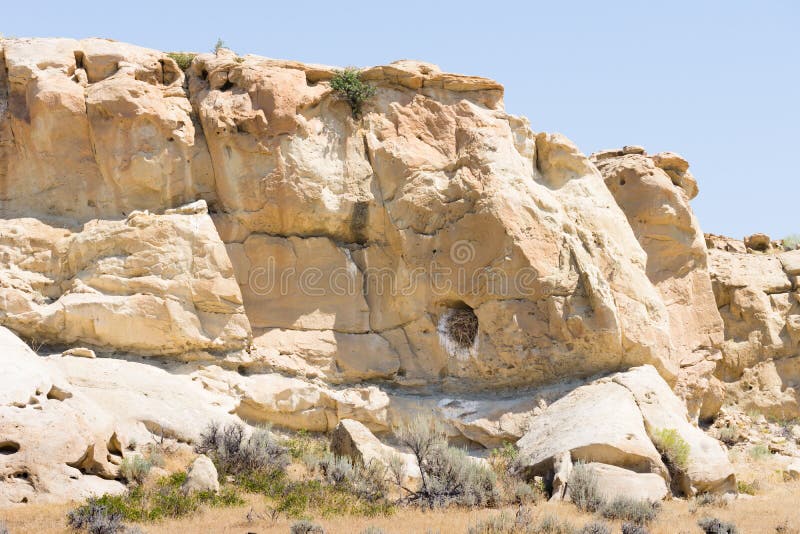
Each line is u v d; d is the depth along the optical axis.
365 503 17.36
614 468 19.06
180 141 23.33
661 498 18.61
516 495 18.39
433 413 22.42
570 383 22.73
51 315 21.56
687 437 20.66
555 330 22.59
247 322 22.45
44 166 23.38
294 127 23.39
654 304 23.77
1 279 21.89
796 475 22.06
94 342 21.80
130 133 23.20
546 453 19.75
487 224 22.84
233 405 21.47
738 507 18.22
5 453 16.84
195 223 22.53
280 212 23.22
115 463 18.17
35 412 17.42
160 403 20.41
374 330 23.55
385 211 23.70
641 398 21.28
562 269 22.92
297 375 22.70
